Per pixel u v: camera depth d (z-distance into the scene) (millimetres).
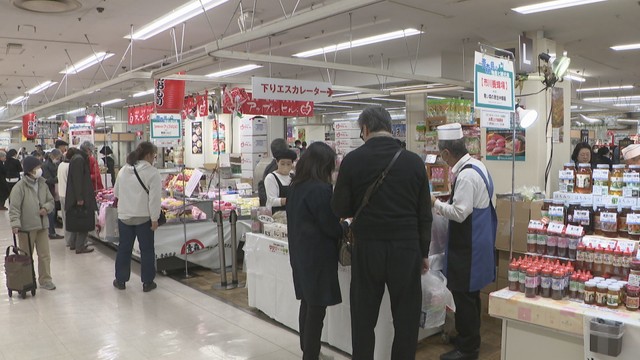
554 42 9414
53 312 4367
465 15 8000
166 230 5473
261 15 7891
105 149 10281
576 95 17750
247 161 11320
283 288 3877
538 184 7070
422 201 2623
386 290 3041
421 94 10008
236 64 12359
